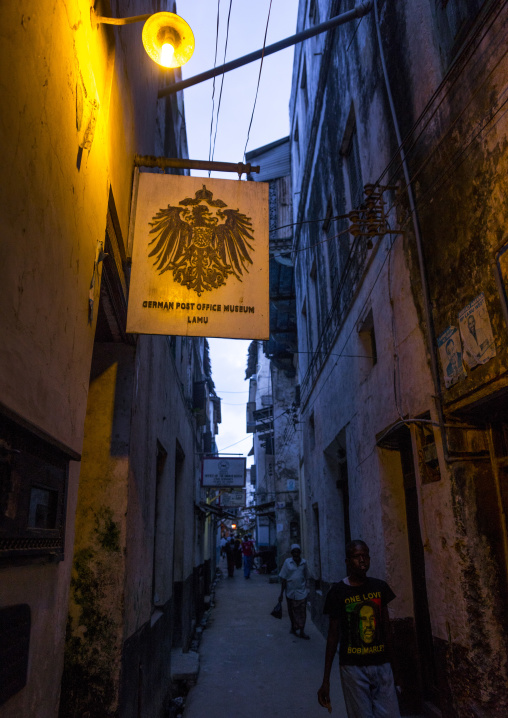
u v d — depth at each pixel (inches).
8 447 59.4
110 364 161.9
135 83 168.9
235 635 380.2
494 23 126.9
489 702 131.5
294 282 587.2
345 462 340.8
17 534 63.1
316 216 404.2
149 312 137.1
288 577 371.6
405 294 186.1
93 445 153.3
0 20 56.4
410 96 181.2
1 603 59.9
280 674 272.4
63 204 82.3
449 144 151.6
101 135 112.6
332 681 256.7
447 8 157.0
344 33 285.6
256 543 1304.1
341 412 308.5
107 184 120.1
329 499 362.6
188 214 148.4
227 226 148.8
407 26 183.3
